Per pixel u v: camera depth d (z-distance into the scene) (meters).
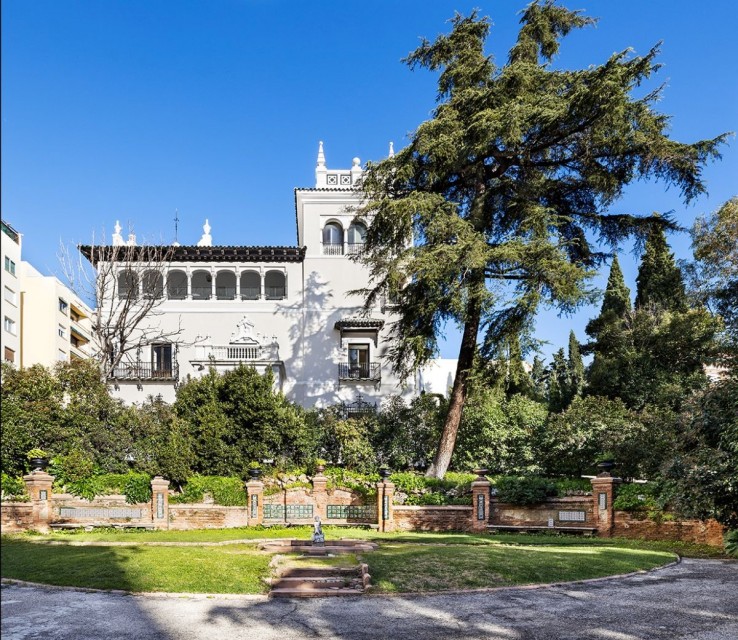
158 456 24.19
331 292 43.12
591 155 27.20
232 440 26.48
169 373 41.44
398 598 12.02
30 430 23.45
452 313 26.61
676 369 34.47
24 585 12.37
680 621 10.22
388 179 28.38
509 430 30.25
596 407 27.67
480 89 26.58
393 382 41.84
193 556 14.80
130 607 10.84
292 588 12.55
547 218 24.98
